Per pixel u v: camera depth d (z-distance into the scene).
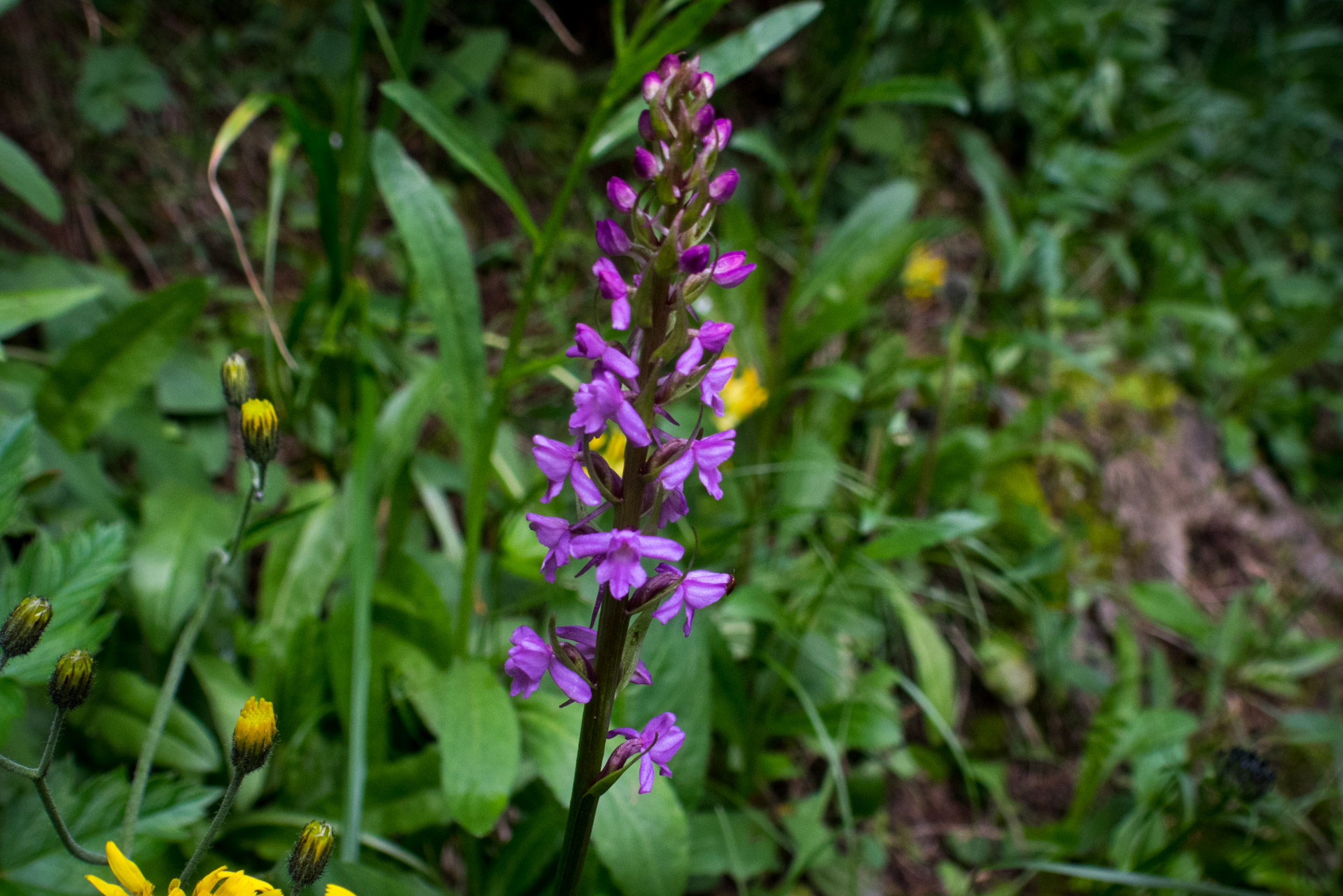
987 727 0.49
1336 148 0.98
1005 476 0.54
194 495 0.34
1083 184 0.61
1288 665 0.54
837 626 0.42
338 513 0.35
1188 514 0.62
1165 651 0.56
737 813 0.36
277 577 0.34
